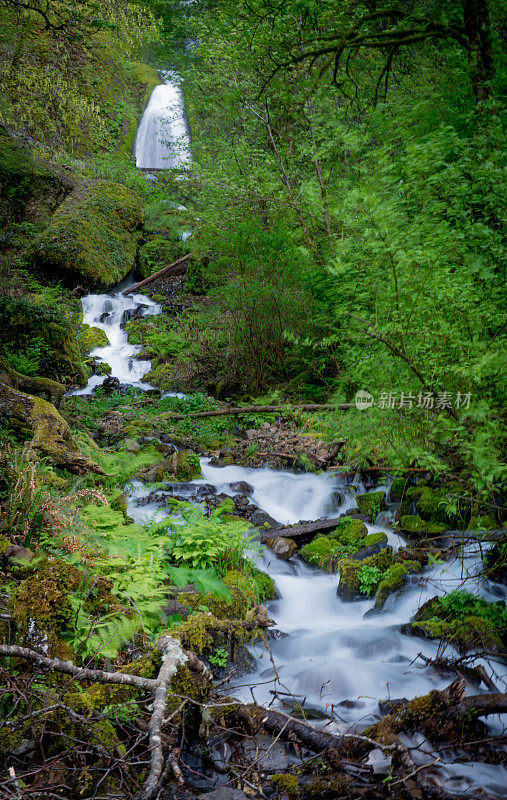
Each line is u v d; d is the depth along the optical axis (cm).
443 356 456
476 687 388
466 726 342
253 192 959
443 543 559
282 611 501
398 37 709
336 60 727
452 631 442
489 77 636
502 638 426
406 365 463
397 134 680
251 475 769
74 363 1105
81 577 369
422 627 453
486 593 476
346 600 519
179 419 943
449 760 326
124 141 2670
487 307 454
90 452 670
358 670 417
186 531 509
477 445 385
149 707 271
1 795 237
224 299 1144
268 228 1074
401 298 450
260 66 959
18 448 548
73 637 334
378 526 634
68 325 1120
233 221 1146
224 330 1130
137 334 1340
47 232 1498
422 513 609
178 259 1688
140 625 381
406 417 475
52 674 311
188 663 326
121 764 276
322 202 649
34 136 2080
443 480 552
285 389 985
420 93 731
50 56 2222
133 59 3134
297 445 827
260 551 576
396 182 570
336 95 919
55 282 1455
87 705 304
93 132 2395
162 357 1224
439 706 348
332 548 582
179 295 1540
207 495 680
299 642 452
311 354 975
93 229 1569
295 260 965
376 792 301
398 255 429
